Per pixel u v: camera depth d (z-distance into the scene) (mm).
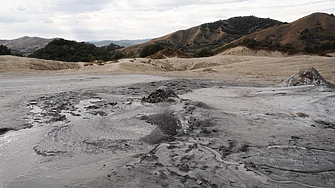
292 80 12477
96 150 4719
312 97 9328
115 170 3873
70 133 5625
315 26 137125
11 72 21891
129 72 24188
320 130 5973
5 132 5684
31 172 3877
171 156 4418
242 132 5719
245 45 76000
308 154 4555
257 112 7652
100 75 20906
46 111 7590
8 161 4254
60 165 4105
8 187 3455
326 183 3607
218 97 10305
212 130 5793
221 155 4473
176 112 7074
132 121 6500
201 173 3801
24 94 10664
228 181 3582
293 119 6902
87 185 3459
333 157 4445
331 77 17953
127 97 10016
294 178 3721
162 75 21344
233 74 22391
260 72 23109
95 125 6203
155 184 3465
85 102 8977
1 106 8188
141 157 4383
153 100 8484
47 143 5027
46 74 21438
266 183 3561
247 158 4359
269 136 5492
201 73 23453
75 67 38156
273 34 137500
